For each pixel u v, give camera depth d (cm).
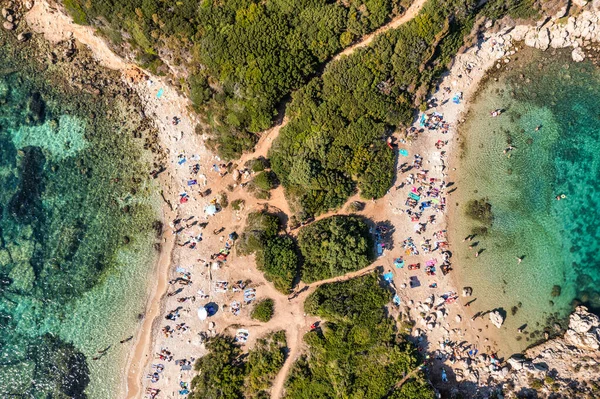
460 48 4653
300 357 4397
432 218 4656
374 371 4259
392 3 4028
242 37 4097
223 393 4328
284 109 4616
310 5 4022
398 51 4156
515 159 4709
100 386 4534
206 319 4553
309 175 4431
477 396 4303
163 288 4622
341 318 4375
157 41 4316
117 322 4609
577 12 4628
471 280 4594
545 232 4631
